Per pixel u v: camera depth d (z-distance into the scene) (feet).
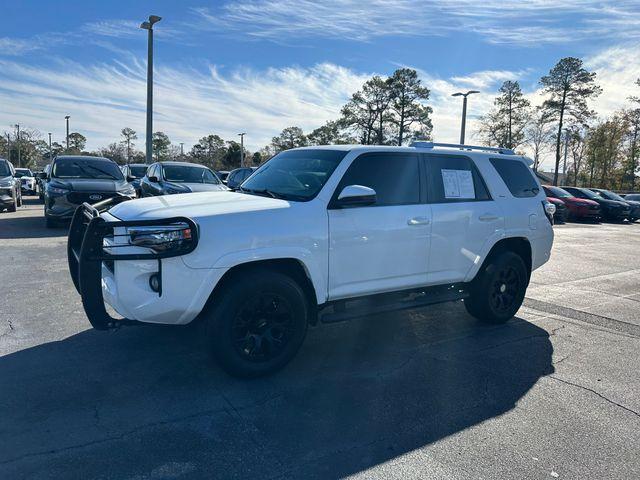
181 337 15.60
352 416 11.23
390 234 14.74
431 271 16.02
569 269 31.45
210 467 9.16
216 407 11.43
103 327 12.71
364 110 172.86
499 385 13.14
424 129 169.99
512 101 173.68
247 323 12.67
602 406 12.07
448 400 12.17
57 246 30.25
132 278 11.89
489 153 18.48
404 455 9.75
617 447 10.23
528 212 18.66
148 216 12.01
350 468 9.27
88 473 8.83
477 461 9.60
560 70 165.68
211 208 12.60
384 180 15.01
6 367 13.14
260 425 10.71
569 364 14.76
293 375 13.38
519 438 10.48
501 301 18.30
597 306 21.88
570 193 84.58
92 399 11.55
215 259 11.87
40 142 286.05
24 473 8.75
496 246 18.21
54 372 12.92
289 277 13.12
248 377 12.80
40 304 18.52
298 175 14.82
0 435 9.92
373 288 14.75
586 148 193.57
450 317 19.34
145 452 9.55
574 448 10.15
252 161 223.30
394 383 13.07
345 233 13.83
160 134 237.25
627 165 180.14
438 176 16.35
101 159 42.57
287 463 9.37
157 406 11.36
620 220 81.82
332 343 16.02
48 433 10.06
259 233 12.38
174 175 41.24
